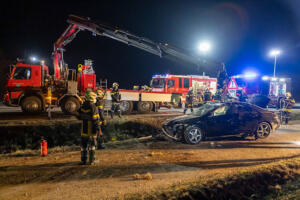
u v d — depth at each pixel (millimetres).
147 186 3826
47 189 3727
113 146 6961
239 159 5602
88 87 11844
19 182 4023
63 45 12672
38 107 10812
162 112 13977
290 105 11508
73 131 8766
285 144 7289
